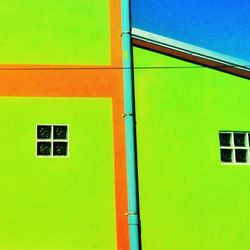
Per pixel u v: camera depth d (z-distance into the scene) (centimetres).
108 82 980
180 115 995
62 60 980
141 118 979
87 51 991
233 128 1014
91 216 922
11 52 972
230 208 974
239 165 1001
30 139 939
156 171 961
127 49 994
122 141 957
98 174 939
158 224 941
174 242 939
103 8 1017
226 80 1032
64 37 991
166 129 982
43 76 968
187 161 977
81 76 977
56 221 912
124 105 972
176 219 949
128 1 1024
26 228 902
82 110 962
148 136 973
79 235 912
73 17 1005
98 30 1004
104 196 932
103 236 917
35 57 976
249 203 985
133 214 926
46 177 927
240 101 1030
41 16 997
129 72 984
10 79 959
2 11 989
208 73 1026
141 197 947
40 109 953
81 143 948
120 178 941
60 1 1009
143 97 988
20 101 951
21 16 992
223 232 959
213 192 974
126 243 919
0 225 898
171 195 957
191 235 947
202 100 1012
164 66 1009
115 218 926
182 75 1012
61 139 955
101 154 948
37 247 898
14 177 919
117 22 1012
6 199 909
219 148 998
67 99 962
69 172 934
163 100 995
